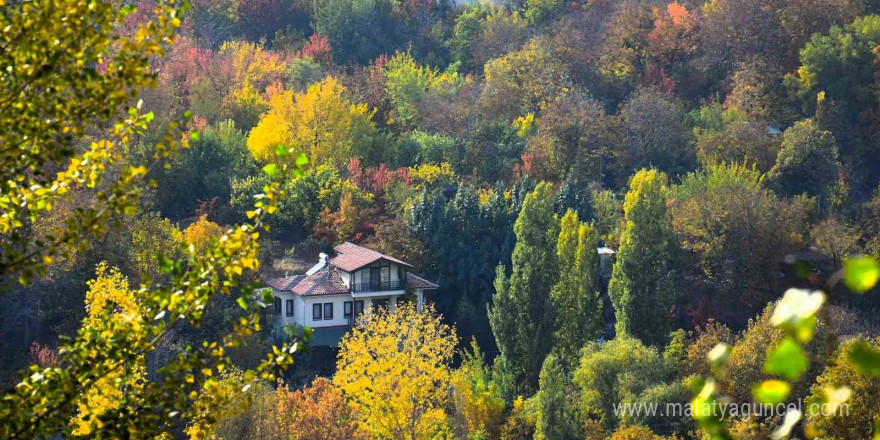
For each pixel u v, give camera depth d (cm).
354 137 9075
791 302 312
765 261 6788
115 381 1052
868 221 7444
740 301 6756
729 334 4803
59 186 1021
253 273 6347
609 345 4638
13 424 966
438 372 4306
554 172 8900
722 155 8900
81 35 942
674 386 4166
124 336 1023
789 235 6875
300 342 1084
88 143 4516
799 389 3269
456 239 7094
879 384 2377
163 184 7869
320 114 8738
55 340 5556
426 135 9625
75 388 1003
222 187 8025
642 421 4050
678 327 6706
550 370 4412
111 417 1025
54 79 939
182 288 1027
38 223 4131
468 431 4316
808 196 8381
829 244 7044
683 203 7250
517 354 5459
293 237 7744
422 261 7044
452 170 8956
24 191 1012
